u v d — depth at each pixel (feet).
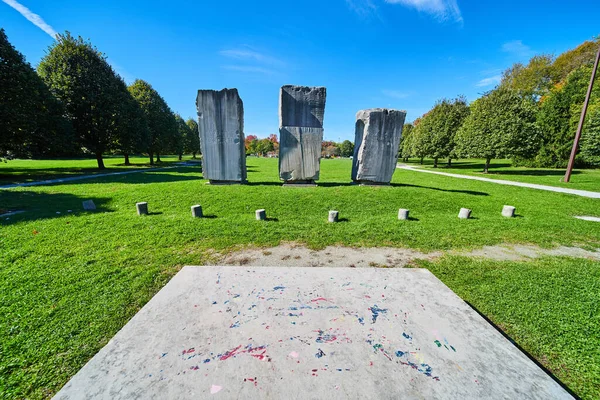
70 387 4.93
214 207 23.66
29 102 44.98
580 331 8.86
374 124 32.42
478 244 16.79
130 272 12.21
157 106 90.38
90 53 59.72
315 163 32.01
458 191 34.58
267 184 33.37
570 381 7.07
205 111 31.24
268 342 6.07
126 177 47.34
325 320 6.97
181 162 108.47
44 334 8.19
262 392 4.80
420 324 6.91
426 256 14.99
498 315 9.68
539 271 13.07
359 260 14.32
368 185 33.91
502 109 60.75
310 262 13.97
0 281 11.09
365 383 5.05
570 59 96.37
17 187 34.12
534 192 35.88
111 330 8.45
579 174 57.72
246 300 7.89
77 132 59.36
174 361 5.49
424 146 87.20
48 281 11.23
